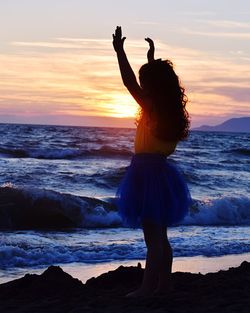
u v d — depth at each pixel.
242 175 29.53
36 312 4.56
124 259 9.95
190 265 9.22
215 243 11.55
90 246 10.89
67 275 5.78
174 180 4.78
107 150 37.72
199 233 13.42
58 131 82.19
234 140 85.00
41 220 14.98
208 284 5.45
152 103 4.60
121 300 4.70
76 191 21.00
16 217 14.80
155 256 4.70
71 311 4.43
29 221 14.85
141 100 4.63
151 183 4.66
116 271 6.05
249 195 22.25
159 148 4.69
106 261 9.75
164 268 4.89
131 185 4.70
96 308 4.48
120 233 13.52
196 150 49.38
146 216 4.65
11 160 32.31
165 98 4.58
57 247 10.57
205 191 23.64
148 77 4.62
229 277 5.95
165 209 4.71
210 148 54.44
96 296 5.09
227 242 11.76
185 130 4.72
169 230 13.98
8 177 23.02
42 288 5.46
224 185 25.42
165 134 4.62
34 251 10.03
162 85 4.59
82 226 15.04
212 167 33.81
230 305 4.44
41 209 15.13
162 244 4.77
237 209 17.50
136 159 4.75
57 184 22.08
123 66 4.65
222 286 5.35
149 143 4.68
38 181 22.50
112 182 22.73
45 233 13.21
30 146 42.91
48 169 27.00
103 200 16.50
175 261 9.55
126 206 4.70
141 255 10.27
